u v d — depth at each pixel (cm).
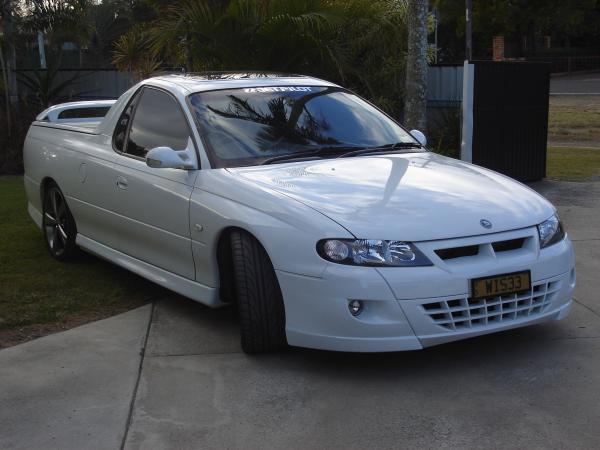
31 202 736
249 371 428
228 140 501
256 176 461
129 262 565
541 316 427
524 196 460
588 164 1269
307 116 540
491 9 4775
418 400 387
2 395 405
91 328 504
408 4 976
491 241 409
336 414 375
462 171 491
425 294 390
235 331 493
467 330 401
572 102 2645
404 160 504
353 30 1084
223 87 548
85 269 651
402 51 1130
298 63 1035
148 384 414
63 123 715
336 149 518
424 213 412
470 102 963
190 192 480
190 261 489
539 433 350
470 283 397
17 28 1462
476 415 370
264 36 988
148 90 573
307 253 402
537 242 426
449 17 4741
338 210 411
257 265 430
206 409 384
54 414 382
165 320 518
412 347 393
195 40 1038
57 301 562
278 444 348
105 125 607
